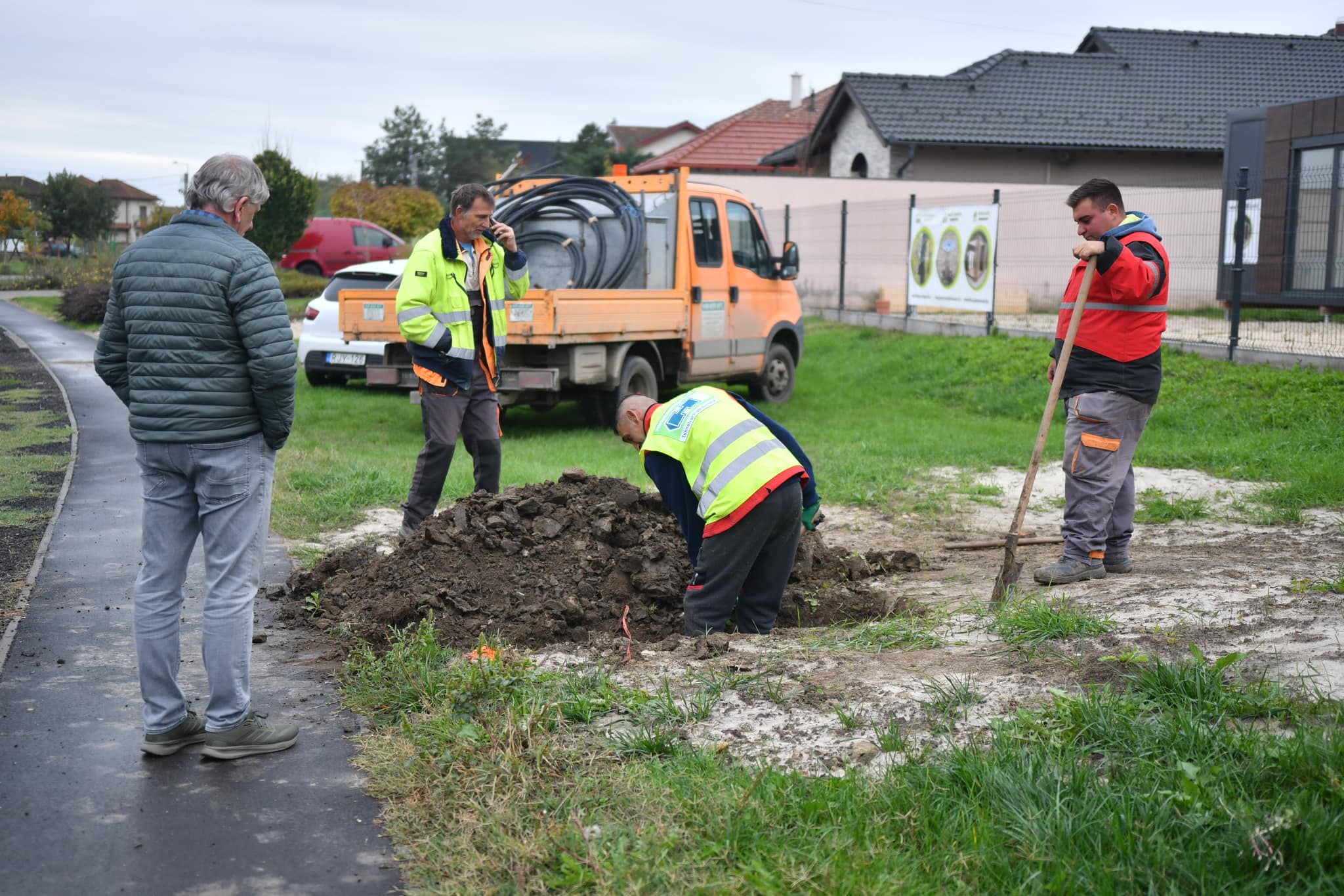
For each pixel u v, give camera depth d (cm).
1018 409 1304
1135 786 300
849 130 2839
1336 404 1106
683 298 1203
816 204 2392
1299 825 268
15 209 5056
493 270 656
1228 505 782
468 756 354
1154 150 2525
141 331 353
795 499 480
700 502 484
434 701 406
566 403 1401
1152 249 526
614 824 306
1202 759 306
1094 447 537
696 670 420
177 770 364
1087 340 536
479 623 501
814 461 980
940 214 1856
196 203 361
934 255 1880
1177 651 402
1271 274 1775
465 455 1000
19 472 891
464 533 555
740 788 316
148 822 328
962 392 1427
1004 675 397
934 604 545
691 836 297
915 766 324
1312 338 1522
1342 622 418
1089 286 521
